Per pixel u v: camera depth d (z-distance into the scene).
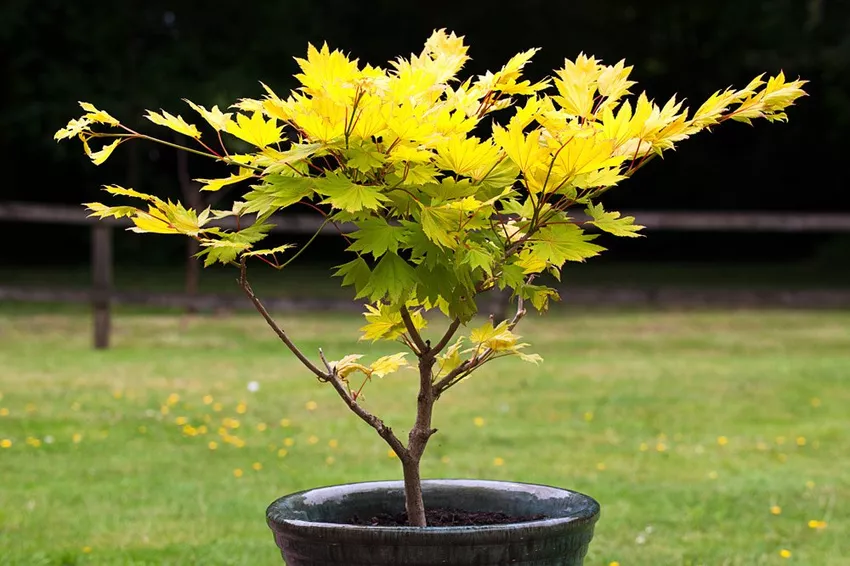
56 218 10.60
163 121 2.12
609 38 23.45
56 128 20.70
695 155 25.11
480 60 23.00
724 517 4.58
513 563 2.10
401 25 23.12
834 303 9.83
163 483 5.17
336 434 6.39
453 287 2.23
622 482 5.19
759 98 2.17
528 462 5.61
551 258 2.27
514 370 9.13
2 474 5.33
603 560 3.92
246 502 4.79
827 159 24.77
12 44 20.67
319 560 2.14
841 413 7.16
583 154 2.04
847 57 22.20
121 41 20.92
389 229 2.13
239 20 21.25
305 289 16.66
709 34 23.53
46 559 3.85
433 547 2.06
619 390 8.09
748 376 8.82
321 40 22.02
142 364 9.40
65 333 11.84
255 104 2.20
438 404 7.44
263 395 7.75
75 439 6.13
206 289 16.70
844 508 4.71
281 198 2.07
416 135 2.02
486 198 2.22
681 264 24.14
